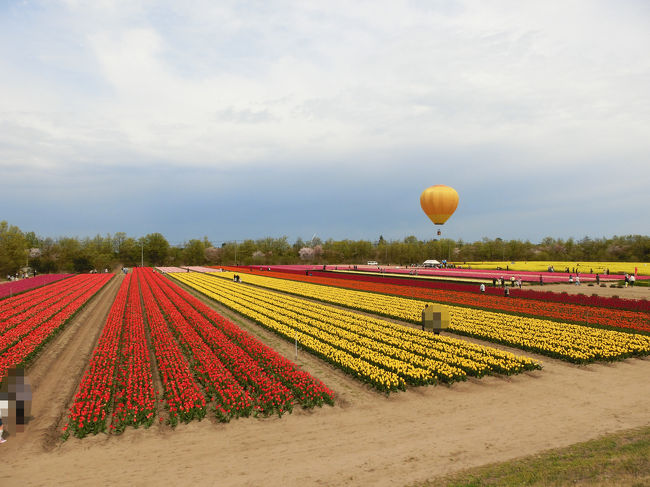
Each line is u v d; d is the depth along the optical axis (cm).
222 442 1398
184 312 3897
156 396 1836
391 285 6519
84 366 2359
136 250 16875
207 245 18675
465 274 8969
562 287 6284
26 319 3719
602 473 1070
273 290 6356
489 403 1731
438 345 2594
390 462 1227
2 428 1391
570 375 2109
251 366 2105
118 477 1173
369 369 2066
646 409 1633
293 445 1364
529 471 1113
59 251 13775
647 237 14400
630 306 4062
